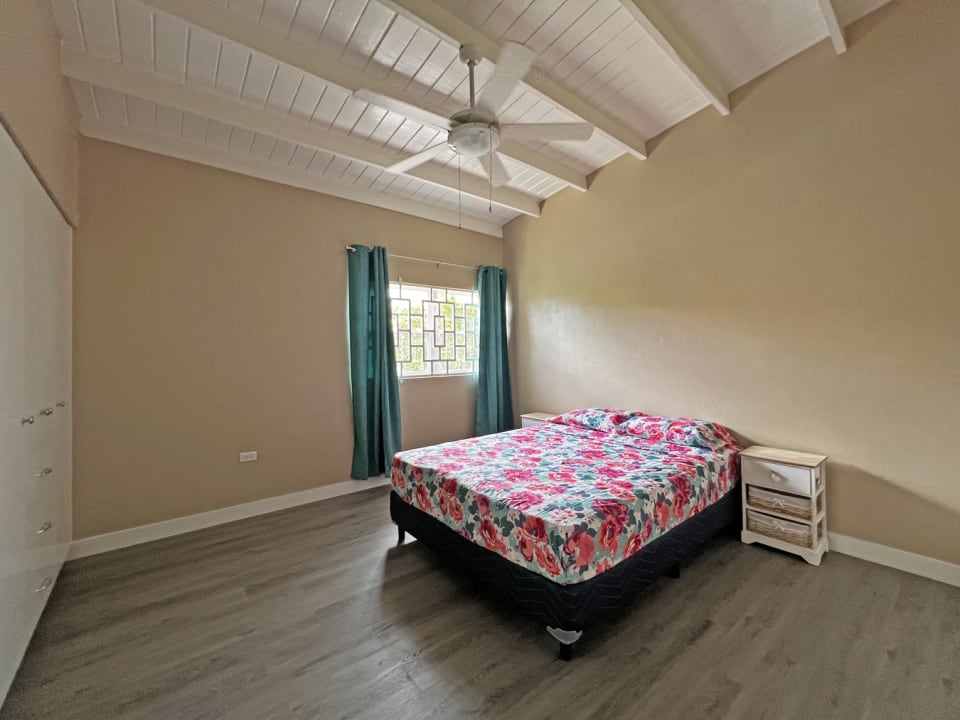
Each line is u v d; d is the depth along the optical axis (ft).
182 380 9.56
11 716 4.63
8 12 4.65
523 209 14.02
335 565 7.97
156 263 9.26
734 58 8.50
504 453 9.21
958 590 6.69
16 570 5.01
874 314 7.63
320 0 6.40
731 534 8.96
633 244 11.72
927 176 7.03
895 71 7.30
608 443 10.10
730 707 4.57
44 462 6.25
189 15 6.20
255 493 10.56
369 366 12.56
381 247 12.67
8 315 4.79
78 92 7.77
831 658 5.27
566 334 13.82
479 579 6.70
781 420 8.87
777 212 8.85
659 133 10.95
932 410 7.07
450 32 6.74
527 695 4.81
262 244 10.77
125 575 7.61
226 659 5.48
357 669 5.27
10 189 4.83
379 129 9.63
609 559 5.77
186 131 9.23
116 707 4.74
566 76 8.61
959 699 4.61
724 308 9.80
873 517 7.70
